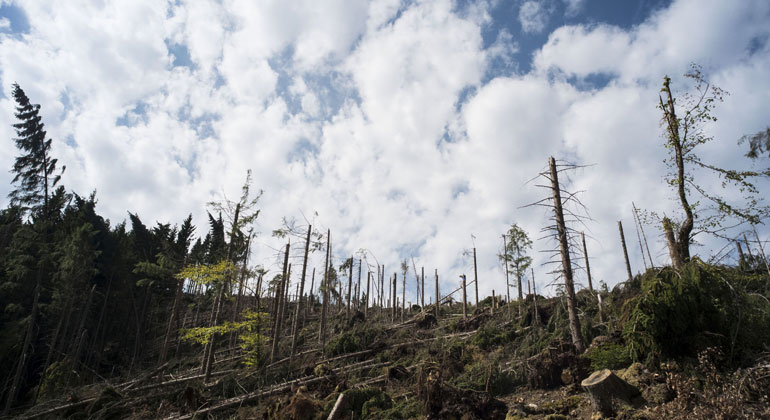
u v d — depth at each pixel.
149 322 38.47
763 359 9.73
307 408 14.59
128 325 35.97
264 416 15.27
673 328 11.21
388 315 43.69
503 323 25.89
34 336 28.73
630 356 12.16
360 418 14.50
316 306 53.22
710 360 10.27
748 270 13.90
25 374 27.34
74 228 33.25
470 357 20.58
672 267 12.82
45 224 32.00
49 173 36.47
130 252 37.84
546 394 14.00
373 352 25.50
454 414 12.63
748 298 11.22
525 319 24.78
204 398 17.66
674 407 8.86
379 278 45.56
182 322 40.94
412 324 32.31
